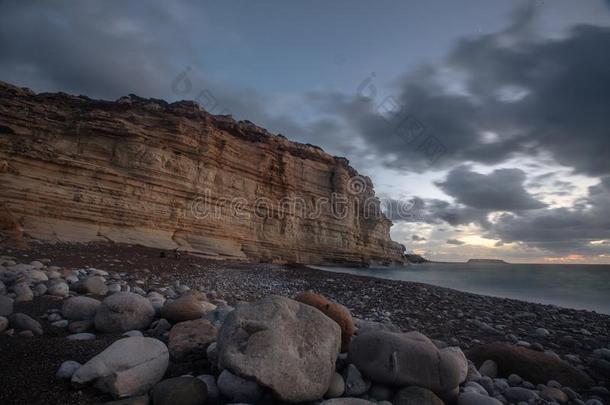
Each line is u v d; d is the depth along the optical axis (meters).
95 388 3.37
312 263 44.69
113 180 25.27
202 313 5.98
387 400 3.94
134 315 5.62
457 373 4.07
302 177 46.59
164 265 18.88
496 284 29.45
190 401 3.35
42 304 6.58
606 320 11.52
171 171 29.06
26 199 20.86
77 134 25.75
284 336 3.88
